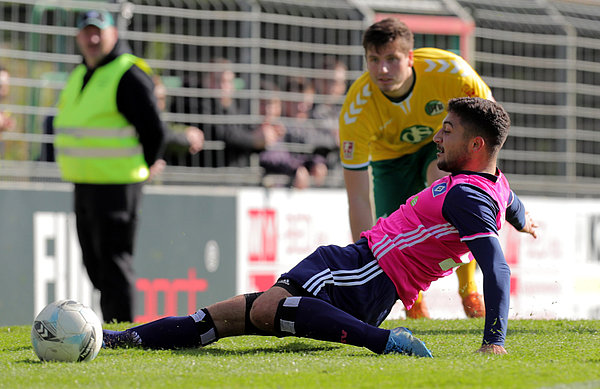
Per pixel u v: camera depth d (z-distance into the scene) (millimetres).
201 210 31031
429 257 13711
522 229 14914
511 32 34562
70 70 30656
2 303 29062
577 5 36844
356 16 33031
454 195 13227
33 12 29984
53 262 29812
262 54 31984
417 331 17188
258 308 13602
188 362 12508
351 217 19969
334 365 11977
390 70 18672
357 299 13758
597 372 11242
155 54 31000
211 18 31469
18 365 12414
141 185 26406
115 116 25938
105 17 26031
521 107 34906
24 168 30016
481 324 18453
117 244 26031
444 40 33250
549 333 16500
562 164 35656
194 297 30953
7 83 29688
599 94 36312
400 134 20344
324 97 32938
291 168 32406
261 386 10383
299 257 32094
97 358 13078
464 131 13562
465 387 10125
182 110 31312
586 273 34969
